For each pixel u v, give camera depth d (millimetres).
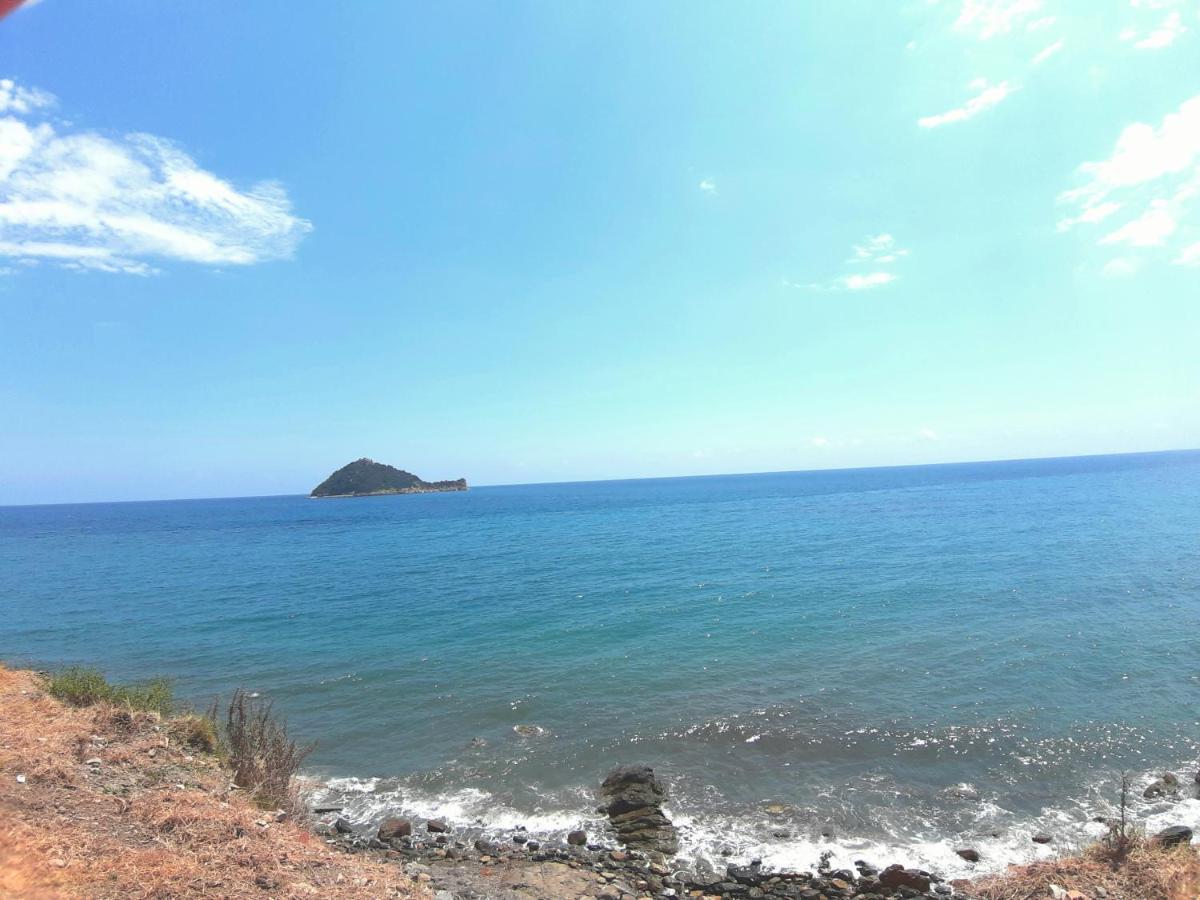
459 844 10219
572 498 177375
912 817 10820
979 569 35375
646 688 17562
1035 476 178375
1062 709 15023
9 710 10359
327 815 11273
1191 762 12398
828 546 49562
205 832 6824
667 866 9586
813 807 11188
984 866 9406
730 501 126500
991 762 12633
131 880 5430
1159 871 8023
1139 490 100750
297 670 20219
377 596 34188
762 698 16438
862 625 23875
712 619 26047
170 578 42812
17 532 97188
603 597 32062
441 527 85875
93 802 7164
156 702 12359
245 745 10016
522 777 12617
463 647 22734
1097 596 27016
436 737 14672
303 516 126875
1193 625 21875
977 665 18500
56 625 27719
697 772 12570
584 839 10336
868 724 14562
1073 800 11180
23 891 4828
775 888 8961
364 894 6410
